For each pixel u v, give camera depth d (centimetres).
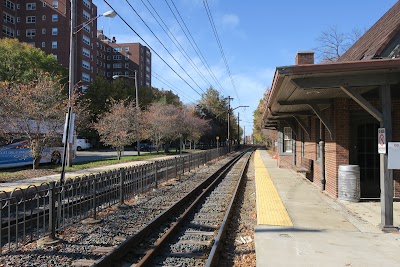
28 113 1753
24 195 681
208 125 6856
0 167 1997
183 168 2170
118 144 2916
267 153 5572
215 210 1075
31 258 594
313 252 592
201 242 717
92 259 598
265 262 543
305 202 1062
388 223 729
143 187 1383
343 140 1092
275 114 1523
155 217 871
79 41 7225
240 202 1209
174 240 737
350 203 1035
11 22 6756
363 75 742
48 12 6831
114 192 1084
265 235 698
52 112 1811
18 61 4419
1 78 4147
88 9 7625
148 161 2805
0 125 1720
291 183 1538
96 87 6316
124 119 2944
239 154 5528
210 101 9281
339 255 577
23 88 1800
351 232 721
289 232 721
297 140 2130
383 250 604
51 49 6844
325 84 752
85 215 884
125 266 583
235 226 858
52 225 698
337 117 1091
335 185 1113
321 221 817
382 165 742
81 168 2009
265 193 1247
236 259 612
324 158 1295
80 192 861
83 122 2936
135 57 11331
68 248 652
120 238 729
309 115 1488
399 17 1033
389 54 948
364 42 1380
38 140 1848
